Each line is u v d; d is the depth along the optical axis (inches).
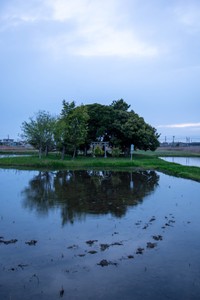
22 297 270.8
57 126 1689.2
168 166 1371.8
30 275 309.9
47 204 625.6
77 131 1704.0
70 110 1745.8
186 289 283.9
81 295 273.6
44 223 490.0
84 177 1080.8
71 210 574.9
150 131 2060.8
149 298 269.3
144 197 703.7
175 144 4215.1
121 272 315.9
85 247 384.2
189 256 356.5
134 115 2098.9
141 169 1368.1
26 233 439.5
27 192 765.3
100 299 267.6
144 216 534.6
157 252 368.2
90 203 637.3
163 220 509.4
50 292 278.8
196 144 4237.2
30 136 1685.5
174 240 410.9
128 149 2086.6
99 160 1683.1
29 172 1232.2
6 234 435.5
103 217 526.9
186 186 865.5
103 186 866.8
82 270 320.5
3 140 3939.5
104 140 2100.1
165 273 314.0
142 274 311.7
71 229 458.6
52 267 327.3
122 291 280.2
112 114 2025.1
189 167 1317.7
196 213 555.8
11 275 309.9
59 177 1075.3
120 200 668.7
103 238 418.9
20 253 364.2
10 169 1333.7
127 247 385.1
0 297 270.8
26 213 552.4
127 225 479.8
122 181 974.4
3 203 634.8
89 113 1985.7
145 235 431.8
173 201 659.4
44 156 1838.1
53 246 387.5
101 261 338.6
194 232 445.4
